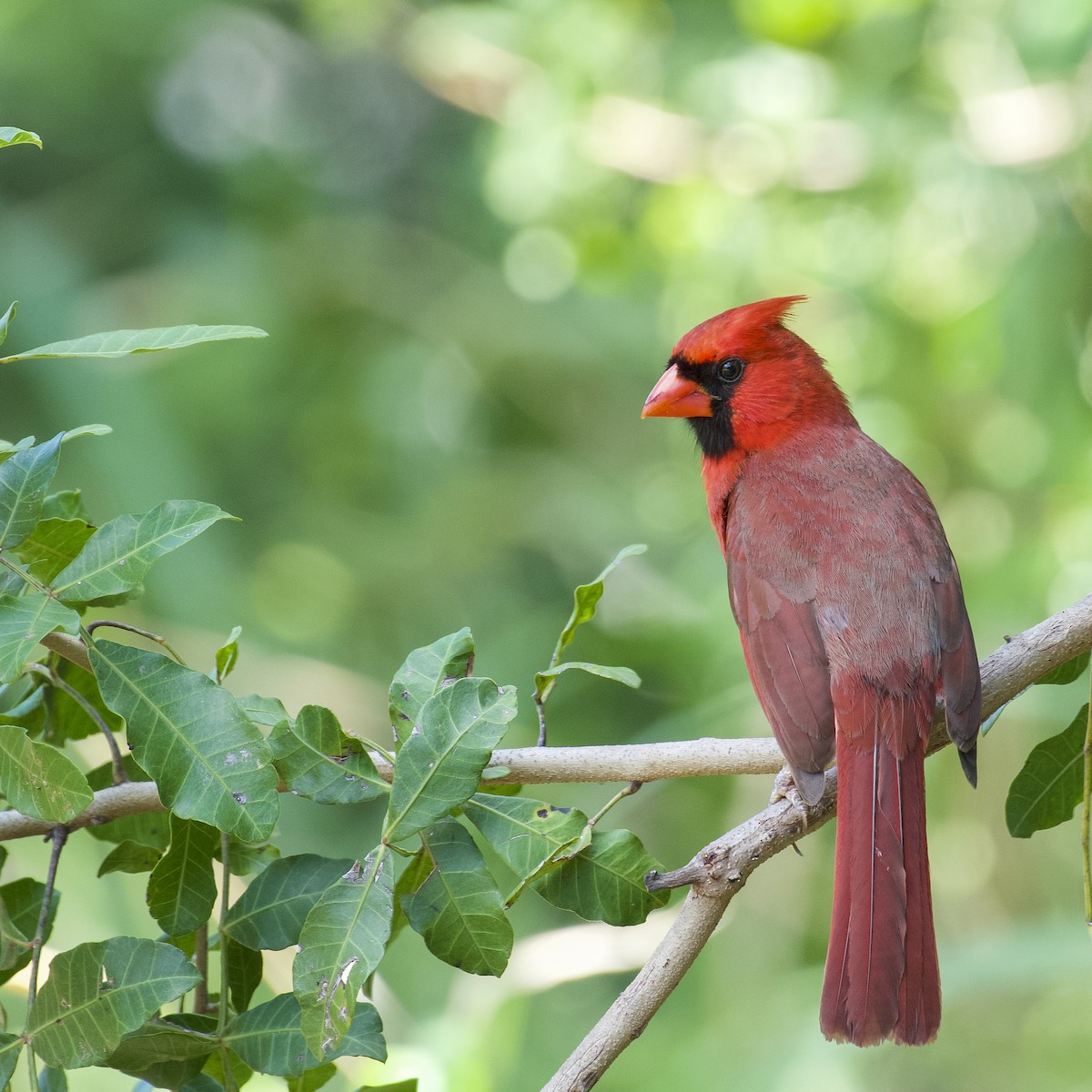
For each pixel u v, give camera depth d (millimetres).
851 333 11305
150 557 4148
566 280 13477
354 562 13039
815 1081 8688
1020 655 5785
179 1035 4227
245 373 13164
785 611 6012
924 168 10609
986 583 10219
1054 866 10102
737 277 11680
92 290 13258
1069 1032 9836
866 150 10961
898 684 5695
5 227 13203
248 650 12062
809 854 10438
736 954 10164
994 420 10805
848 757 5625
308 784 4270
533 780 4969
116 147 14422
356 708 12281
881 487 6434
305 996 3916
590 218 12438
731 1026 9617
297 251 13984
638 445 13344
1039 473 10406
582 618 4957
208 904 4441
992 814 10102
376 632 12961
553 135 11961
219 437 13039
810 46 11375
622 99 11977
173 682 4090
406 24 13008
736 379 6926
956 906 10156
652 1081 9289
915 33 10875
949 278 10750
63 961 4035
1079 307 10266
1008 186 10336
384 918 3990
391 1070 7551
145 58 14555
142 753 4016
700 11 12148
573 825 4473
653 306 12984
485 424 13633
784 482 6531
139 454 11836
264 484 13266
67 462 11961
